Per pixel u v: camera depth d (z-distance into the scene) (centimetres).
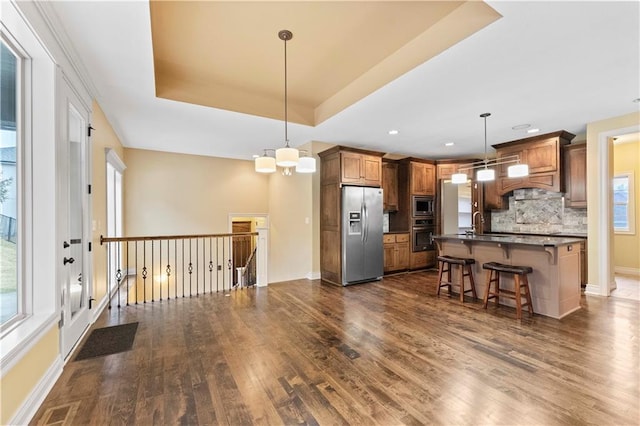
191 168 651
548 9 195
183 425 171
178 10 234
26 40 192
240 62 317
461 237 438
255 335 299
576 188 480
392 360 246
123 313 366
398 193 659
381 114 397
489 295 396
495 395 198
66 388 207
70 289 259
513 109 380
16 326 191
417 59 273
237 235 486
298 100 421
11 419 162
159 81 337
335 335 298
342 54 303
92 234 327
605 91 325
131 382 215
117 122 423
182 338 291
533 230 577
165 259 626
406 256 625
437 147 598
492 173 417
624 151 596
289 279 611
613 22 207
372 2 228
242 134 489
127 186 589
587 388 204
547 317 347
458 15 235
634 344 271
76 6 192
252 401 193
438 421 174
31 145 213
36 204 214
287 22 252
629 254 586
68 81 245
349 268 514
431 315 357
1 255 195
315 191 561
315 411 183
